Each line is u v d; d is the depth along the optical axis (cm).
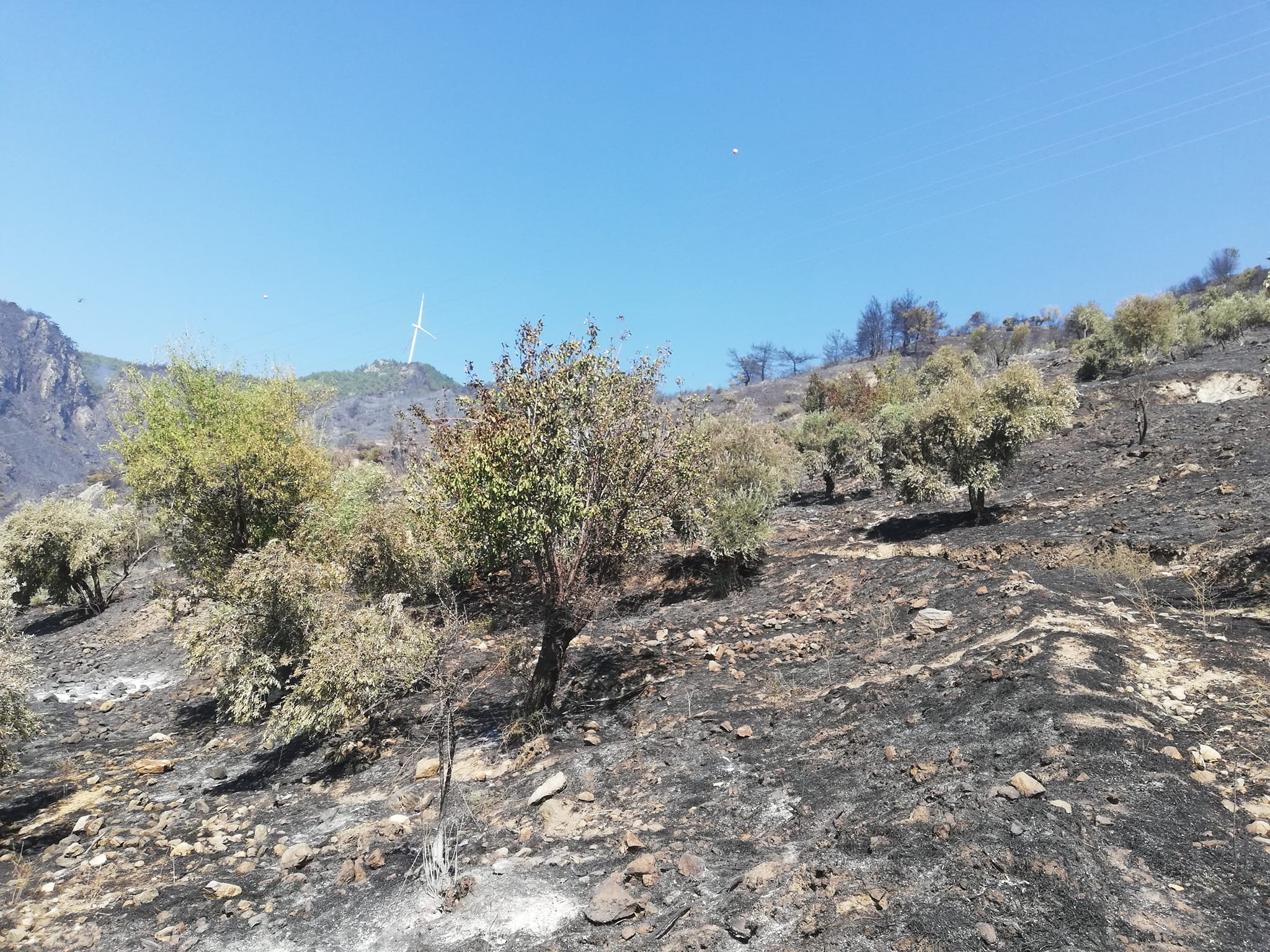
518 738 821
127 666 1623
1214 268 7944
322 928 479
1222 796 415
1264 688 529
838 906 377
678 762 657
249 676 942
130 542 2362
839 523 1861
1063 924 325
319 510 1575
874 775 530
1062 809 407
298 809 747
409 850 590
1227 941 306
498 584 1284
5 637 833
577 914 443
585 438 855
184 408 1565
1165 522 1121
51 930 515
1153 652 636
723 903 417
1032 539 1179
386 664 791
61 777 933
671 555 1576
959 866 379
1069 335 5578
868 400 3356
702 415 942
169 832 712
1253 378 2159
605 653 1077
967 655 699
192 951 472
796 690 782
